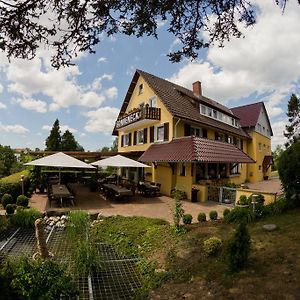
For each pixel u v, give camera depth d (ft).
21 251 27.37
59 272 16.05
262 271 18.79
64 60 12.93
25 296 14.43
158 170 68.03
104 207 46.78
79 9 12.09
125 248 29.04
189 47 14.78
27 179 58.23
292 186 34.04
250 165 108.68
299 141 35.78
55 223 36.76
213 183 66.03
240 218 32.12
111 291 20.53
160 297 18.42
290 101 131.44
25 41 11.92
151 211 44.47
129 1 12.34
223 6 13.43
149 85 75.41
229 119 98.89
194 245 26.03
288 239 23.56
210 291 17.81
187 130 69.72
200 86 102.06
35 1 11.30
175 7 13.06
